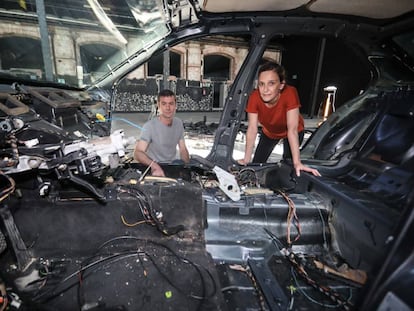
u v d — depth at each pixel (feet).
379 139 6.23
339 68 38.93
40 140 4.38
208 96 43.83
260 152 10.01
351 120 7.59
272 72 6.33
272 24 7.72
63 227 5.07
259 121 8.76
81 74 8.52
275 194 6.03
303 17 7.52
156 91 38.37
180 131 9.06
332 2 6.51
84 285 4.50
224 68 48.26
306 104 45.32
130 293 4.33
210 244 5.11
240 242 5.11
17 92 5.71
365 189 5.38
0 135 3.81
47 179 4.74
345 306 3.92
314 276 4.63
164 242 5.41
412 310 2.46
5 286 3.81
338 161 6.95
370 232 4.24
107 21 18.19
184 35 7.97
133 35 9.41
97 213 5.08
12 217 4.67
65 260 5.09
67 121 6.06
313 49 42.45
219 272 4.64
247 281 4.45
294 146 6.95
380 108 6.75
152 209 5.20
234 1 6.57
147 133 8.21
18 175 4.50
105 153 4.49
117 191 5.15
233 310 3.91
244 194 5.94
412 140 5.32
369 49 7.93
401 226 2.83
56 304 4.13
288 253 5.02
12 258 4.62
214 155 8.96
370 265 4.32
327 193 5.49
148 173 6.37
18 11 22.63
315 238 5.47
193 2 6.73
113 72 8.69
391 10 6.50
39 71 7.77
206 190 6.09
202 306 4.07
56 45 23.71
